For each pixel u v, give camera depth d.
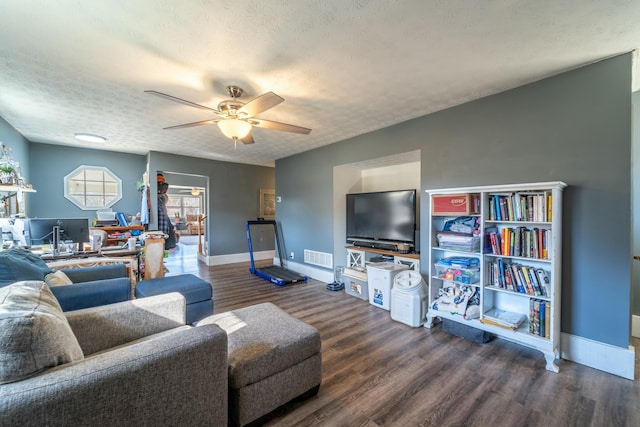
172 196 12.90
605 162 2.04
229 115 2.42
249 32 1.67
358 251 4.12
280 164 5.70
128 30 1.64
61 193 4.75
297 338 1.66
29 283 1.40
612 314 2.02
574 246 2.17
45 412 0.84
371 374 2.00
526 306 2.49
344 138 4.15
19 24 1.57
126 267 2.89
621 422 1.55
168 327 1.79
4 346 0.87
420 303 2.84
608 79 2.02
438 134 3.02
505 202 2.38
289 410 1.64
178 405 1.12
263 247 6.81
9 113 3.04
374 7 1.47
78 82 2.30
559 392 1.81
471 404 1.70
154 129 3.66
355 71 2.16
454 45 1.84
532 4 1.46
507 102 2.51
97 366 0.96
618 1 1.44
